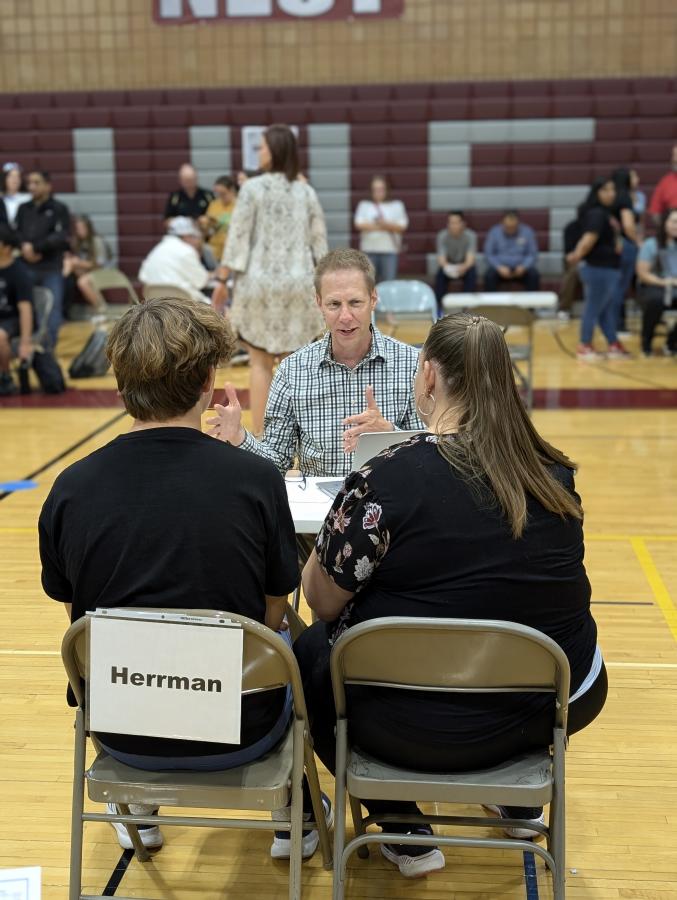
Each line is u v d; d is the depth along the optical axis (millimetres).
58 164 11883
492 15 11984
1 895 2045
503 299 7355
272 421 2820
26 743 2672
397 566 1745
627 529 4434
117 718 1724
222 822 1818
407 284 6719
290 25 12156
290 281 5285
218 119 11781
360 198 11789
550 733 1813
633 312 11367
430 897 2078
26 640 3336
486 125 11648
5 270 7305
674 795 2430
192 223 8344
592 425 6379
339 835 1810
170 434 1745
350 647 1717
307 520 2193
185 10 12219
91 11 12305
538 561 1741
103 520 1711
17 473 5379
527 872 2156
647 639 3305
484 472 1734
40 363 7457
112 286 8742
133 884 2131
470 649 1681
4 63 12500
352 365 2762
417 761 1792
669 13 11828
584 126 11578
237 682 1675
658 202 9867
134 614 1666
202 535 1707
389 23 12078
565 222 11680
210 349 1751
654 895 2072
